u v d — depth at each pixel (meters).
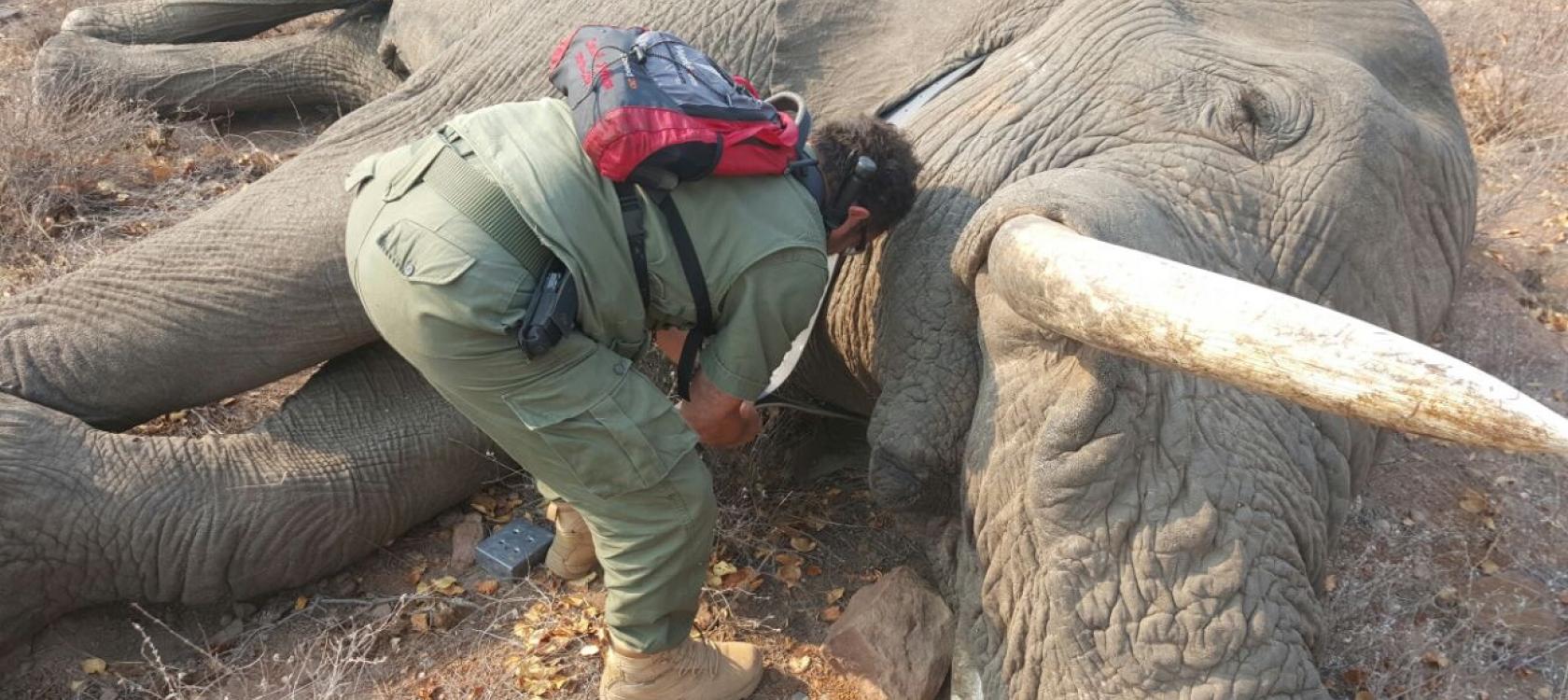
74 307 3.96
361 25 6.26
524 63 4.40
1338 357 1.99
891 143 3.21
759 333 3.04
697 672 3.45
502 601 3.90
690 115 2.84
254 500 3.83
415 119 4.46
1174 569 2.67
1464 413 1.84
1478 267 5.22
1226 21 3.68
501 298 2.86
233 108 6.34
